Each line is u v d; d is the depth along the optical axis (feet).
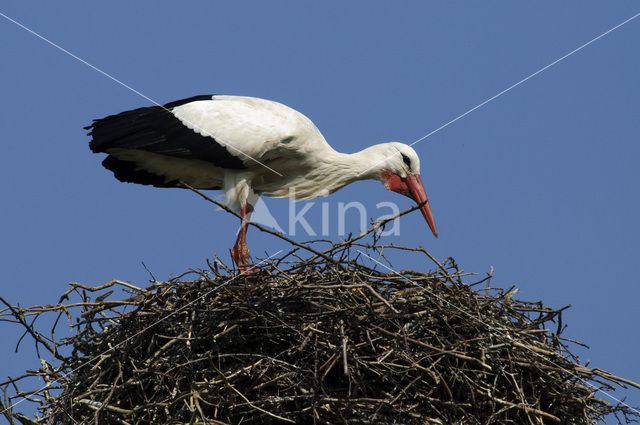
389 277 35.55
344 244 35.55
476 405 33.32
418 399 33.14
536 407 34.12
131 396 34.14
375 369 32.91
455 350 33.12
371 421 32.42
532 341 35.24
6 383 34.30
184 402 32.17
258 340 34.14
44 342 35.45
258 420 33.24
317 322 33.71
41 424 35.22
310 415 32.83
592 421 35.60
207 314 33.96
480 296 36.32
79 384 34.73
